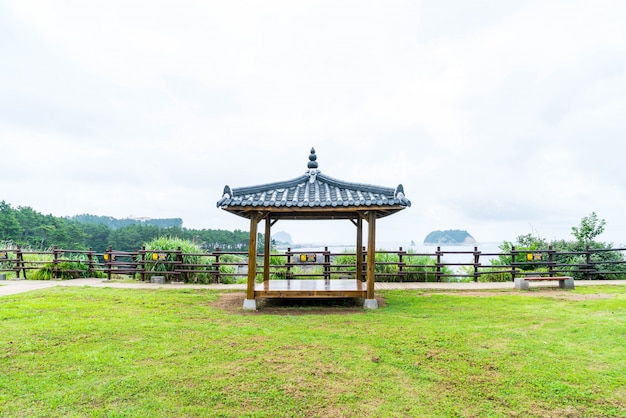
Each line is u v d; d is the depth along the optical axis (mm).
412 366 5121
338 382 4668
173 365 5121
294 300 9852
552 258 13789
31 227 44375
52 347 5777
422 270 13992
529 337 6242
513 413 3977
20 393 4332
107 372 4895
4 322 7121
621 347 5695
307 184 9289
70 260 14609
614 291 10883
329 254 13781
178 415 3932
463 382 4660
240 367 5062
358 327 6922
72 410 4000
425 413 4000
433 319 7527
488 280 14398
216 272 13211
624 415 3904
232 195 8547
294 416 3926
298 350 5684
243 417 3898
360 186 8695
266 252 10328
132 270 13820
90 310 8289
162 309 8586
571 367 5012
